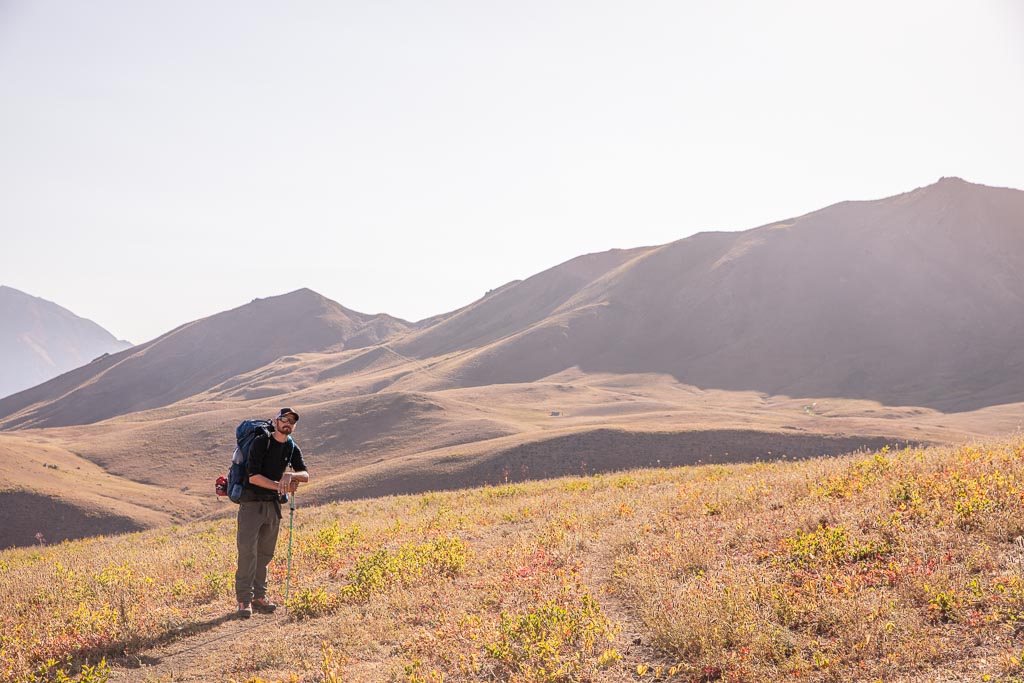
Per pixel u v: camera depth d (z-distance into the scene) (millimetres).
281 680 5625
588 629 6047
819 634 5609
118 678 5867
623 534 9773
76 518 81625
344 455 121312
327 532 12414
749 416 123688
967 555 6480
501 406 164125
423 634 6461
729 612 5930
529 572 8336
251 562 7688
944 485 8516
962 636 5176
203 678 5789
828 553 7051
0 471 90375
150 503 92875
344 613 7312
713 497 11641
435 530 12805
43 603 8789
